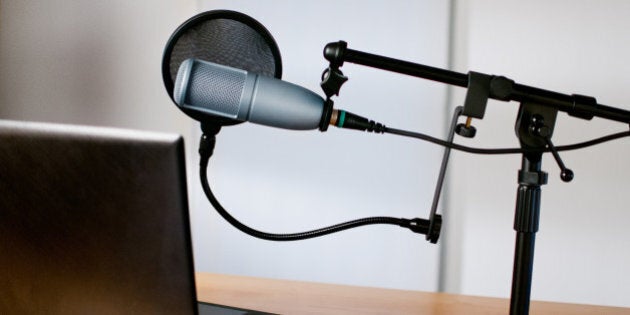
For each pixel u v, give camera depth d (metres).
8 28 1.81
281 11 1.66
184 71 1.02
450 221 1.66
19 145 0.88
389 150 1.64
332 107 1.06
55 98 1.81
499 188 1.63
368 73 1.64
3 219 0.90
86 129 0.87
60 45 1.79
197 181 1.75
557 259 1.64
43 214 0.89
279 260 1.73
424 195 1.64
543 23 1.59
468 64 1.62
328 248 1.70
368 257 1.69
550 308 1.43
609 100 1.58
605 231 1.61
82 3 1.77
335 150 1.67
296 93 1.04
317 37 1.65
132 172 0.87
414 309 1.39
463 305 1.42
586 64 1.58
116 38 1.77
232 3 1.68
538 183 1.08
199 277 1.52
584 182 1.61
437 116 1.62
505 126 1.62
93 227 0.89
